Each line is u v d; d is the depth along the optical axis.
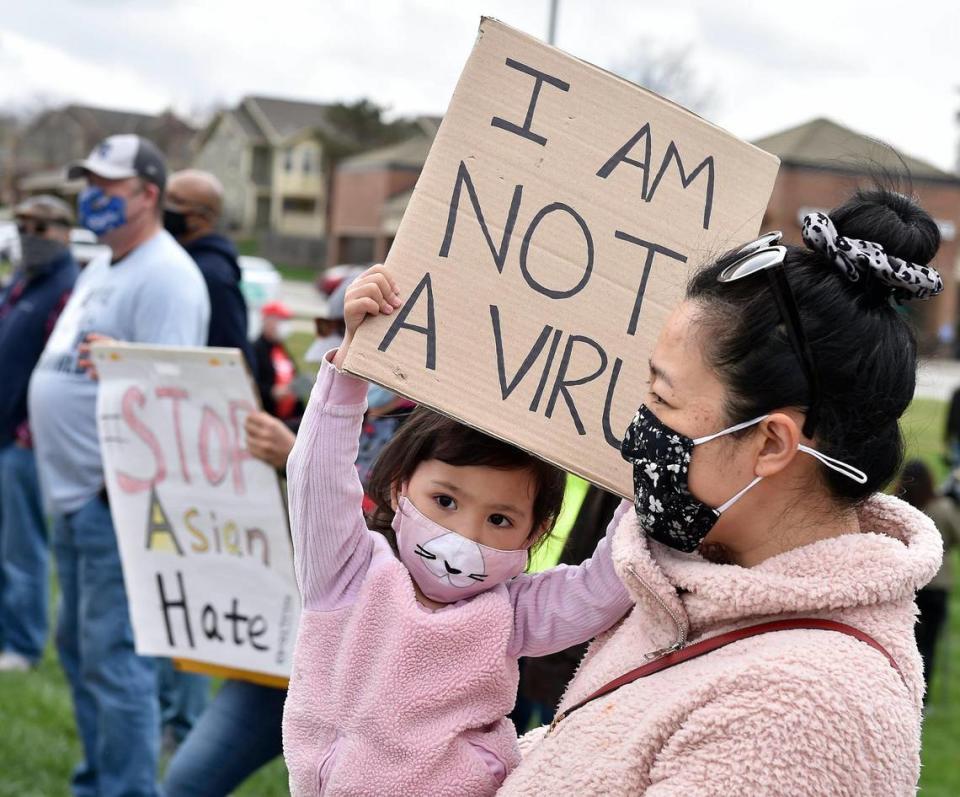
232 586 3.32
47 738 4.86
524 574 1.79
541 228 1.64
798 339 1.31
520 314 1.61
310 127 63.53
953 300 33.53
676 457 1.39
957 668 7.12
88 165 3.95
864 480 1.34
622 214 1.67
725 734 1.27
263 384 6.23
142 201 3.98
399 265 1.58
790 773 1.23
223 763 3.19
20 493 5.67
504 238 1.62
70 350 3.98
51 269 5.64
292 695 1.65
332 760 1.59
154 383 3.33
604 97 1.68
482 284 1.61
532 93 1.65
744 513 1.39
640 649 1.48
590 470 1.61
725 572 1.36
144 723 3.91
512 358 1.60
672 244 1.68
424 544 1.67
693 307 1.40
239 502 3.30
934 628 6.16
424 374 1.57
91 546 3.88
